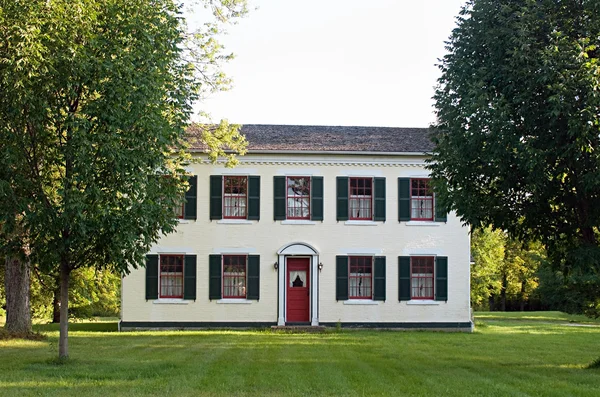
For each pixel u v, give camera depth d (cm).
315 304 3058
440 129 1762
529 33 1577
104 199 1526
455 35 1755
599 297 3294
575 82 1500
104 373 1509
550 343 2511
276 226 3073
